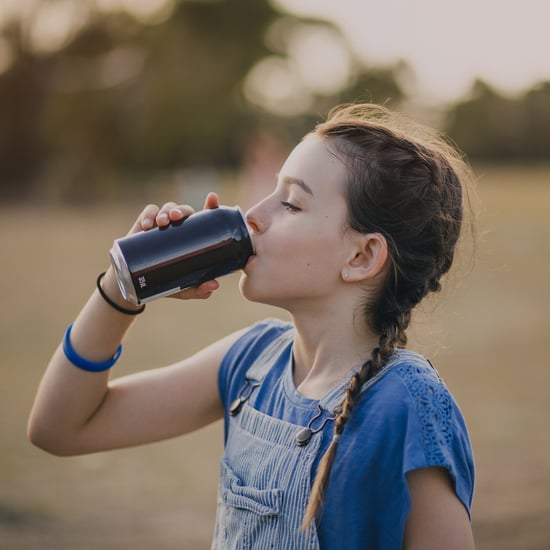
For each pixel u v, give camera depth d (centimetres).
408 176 150
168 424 172
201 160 4078
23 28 3394
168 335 823
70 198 3250
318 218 148
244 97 4447
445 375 641
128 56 3556
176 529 353
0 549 324
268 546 140
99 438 170
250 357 167
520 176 4634
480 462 435
